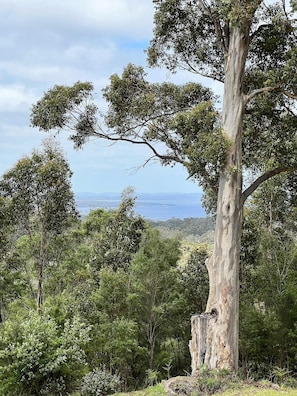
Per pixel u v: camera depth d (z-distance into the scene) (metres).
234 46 11.09
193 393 8.41
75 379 11.89
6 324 11.72
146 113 12.58
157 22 12.46
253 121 12.34
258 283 17.64
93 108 12.75
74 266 22.19
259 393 8.07
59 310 13.31
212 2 11.62
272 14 11.12
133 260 19.09
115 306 17.09
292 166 11.22
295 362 15.74
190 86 12.70
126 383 17.36
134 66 12.87
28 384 10.95
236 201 10.65
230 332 10.24
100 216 24.81
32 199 17.23
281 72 10.60
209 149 10.22
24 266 21.62
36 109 12.70
